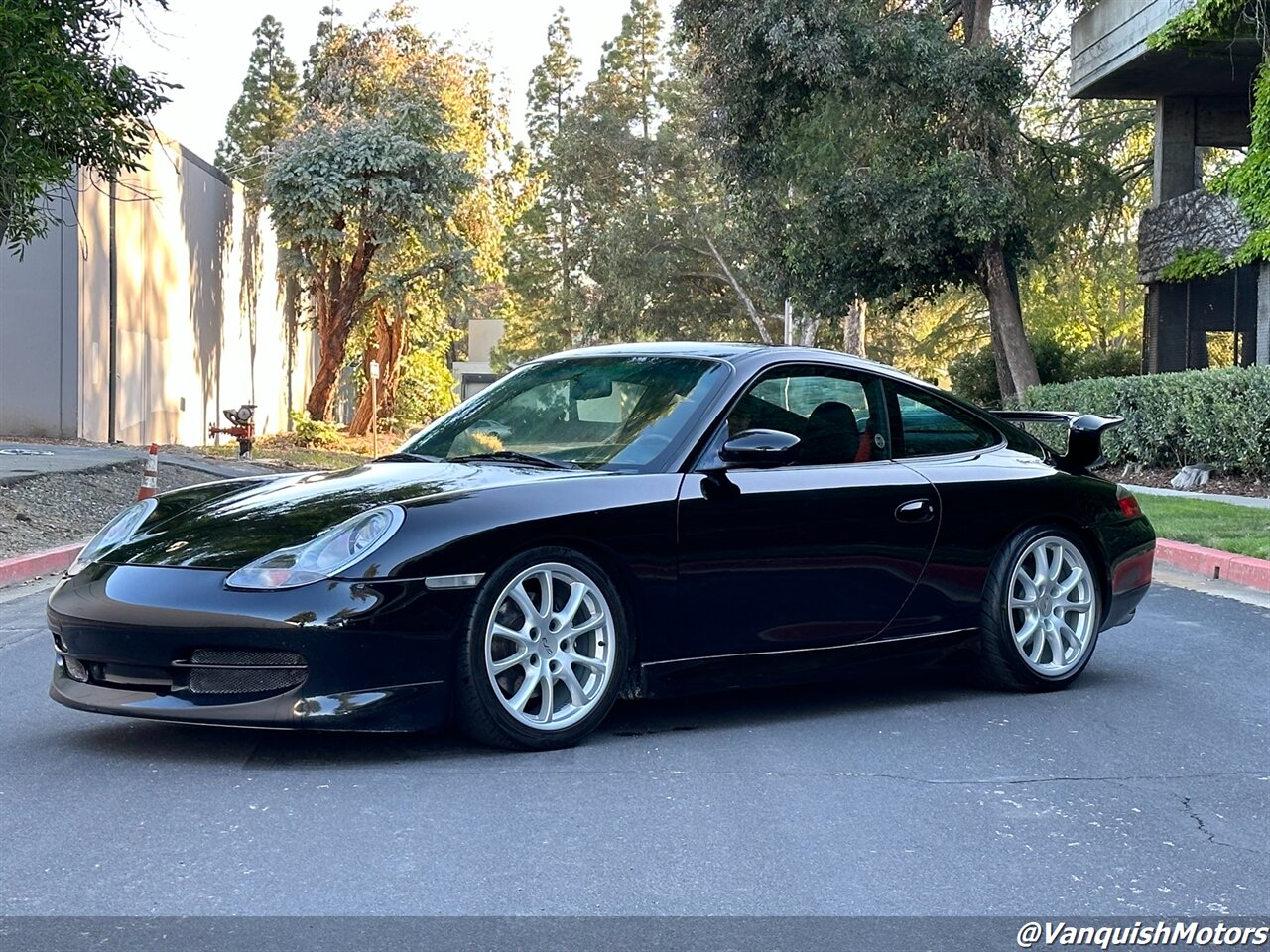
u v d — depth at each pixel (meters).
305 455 30.00
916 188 28.34
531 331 80.56
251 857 3.75
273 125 66.06
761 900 3.47
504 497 4.80
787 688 6.11
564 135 61.66
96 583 4.77
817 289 30.39
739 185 30.89
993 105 28.95
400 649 4.56
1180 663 6.80
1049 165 33.31
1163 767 4.82
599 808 4.23
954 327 54.28
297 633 4.44
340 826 4.02
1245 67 25.19
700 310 58.91
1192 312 26.47
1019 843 3.96
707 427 5.28
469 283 36.41
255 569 4.56
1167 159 27.48
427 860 3.75
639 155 60.00
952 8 32.09
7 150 10.50
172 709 4.56
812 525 5.36
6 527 11.58
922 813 4.23
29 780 4.48
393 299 36.06
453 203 35.38
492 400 5.93
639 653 5.05
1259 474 17.81
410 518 4.65
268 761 4.74
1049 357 35.91
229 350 33.22
